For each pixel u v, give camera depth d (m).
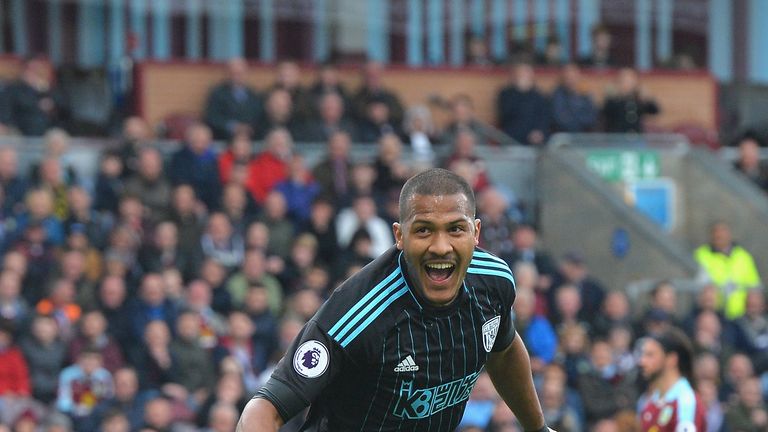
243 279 24.06
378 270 9.14
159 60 31.33
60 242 24.06
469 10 35.72
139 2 33.31
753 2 38.81
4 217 24.09
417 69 32.91
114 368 21.66
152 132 30.34
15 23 32.34
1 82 27.83
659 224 29.42
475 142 31.69
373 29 34.88
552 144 30.91
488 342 9.40
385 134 29.56
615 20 37.00
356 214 25.97
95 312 21.77
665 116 35.16
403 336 9.10
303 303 23.03
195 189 26.22
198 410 21.14
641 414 15.87
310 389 9.00
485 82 33.28
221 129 28.64
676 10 37.78
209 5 33.84
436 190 8.81
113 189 25.58
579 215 29.80
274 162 26.88
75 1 32.78
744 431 23.30
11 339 21.38
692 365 15.69
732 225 31.14
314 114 29.22
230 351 22.42
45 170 24.69
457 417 9.59
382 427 9.38
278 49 34.38
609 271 29.27
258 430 8.86
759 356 25.72
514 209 28.88
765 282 30.55
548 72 33.69
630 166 31.50
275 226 25.39
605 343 23.14
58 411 20.94
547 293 25.95
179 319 22.19
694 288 26.20
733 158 33.75
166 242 24.06
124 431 20.27
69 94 31.62
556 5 36.38
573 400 22.77
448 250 8.80
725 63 38.69
